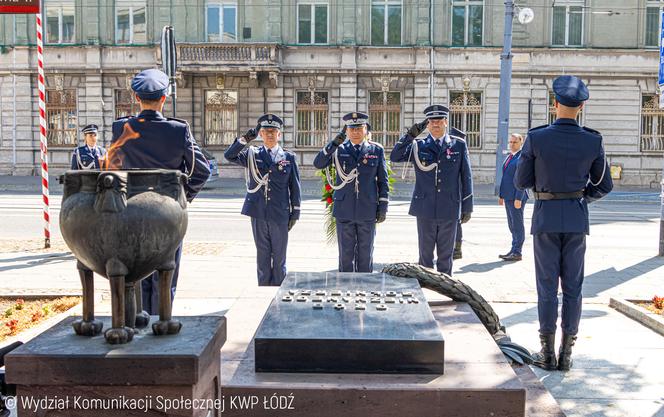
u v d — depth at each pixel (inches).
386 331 145.4
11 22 1202.0
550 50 1168.8
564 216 204.2
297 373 139.9
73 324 97.0
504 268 391.9
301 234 528.4
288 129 1189.7
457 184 320.2
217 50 1144.2
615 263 408.2
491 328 200.8
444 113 321.7
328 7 1181.7
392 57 1179.9
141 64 1183.6
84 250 90.4
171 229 92.7
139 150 193.5
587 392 183.5
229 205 745.0
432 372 138.8
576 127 208.7
